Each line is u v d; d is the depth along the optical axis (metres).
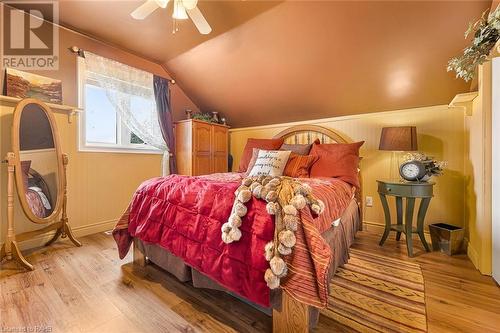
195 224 1.47
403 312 1.35
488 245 1.77
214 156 3.79
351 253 2.19
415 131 2.37
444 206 2.46
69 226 2.39
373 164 2.90
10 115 2.16
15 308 1.37
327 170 2.47
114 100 2.90
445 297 1.50
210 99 3.82
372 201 2.90
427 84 2.36
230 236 1.22
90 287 1.60
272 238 1.15
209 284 1.43
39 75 2.35
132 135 3.26
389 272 1.82
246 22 2.40
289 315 1.12
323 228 1.33
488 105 1.76
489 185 1.76
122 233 1.93
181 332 1.20
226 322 1.28
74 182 2.61
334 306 1.41
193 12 1.80
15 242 1.92
